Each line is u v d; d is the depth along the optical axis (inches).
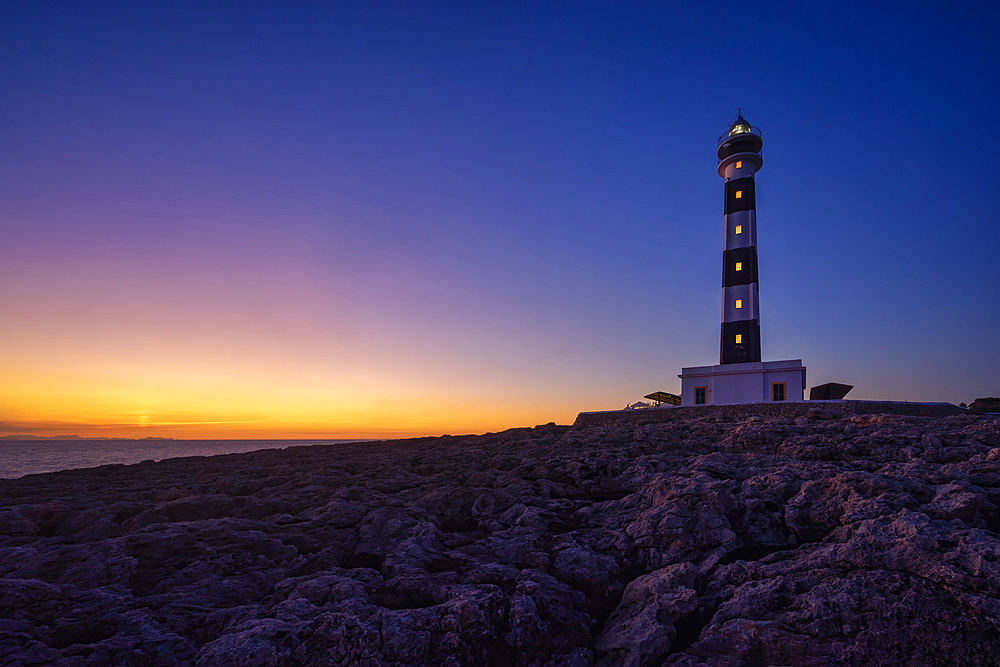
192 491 660.7
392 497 568.7
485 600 314.8
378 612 311.0
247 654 265.7
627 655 286.0
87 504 584.7
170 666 265.9
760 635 276.7
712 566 353.1
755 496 443.2
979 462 443.8
